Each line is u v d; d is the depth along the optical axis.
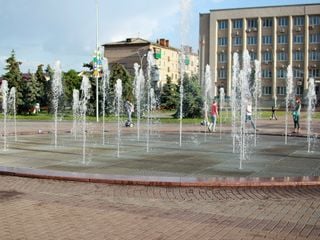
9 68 51.12
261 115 48.44
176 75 99.06
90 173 9.84
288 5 75.00
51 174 9.47
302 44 74.56
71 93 55.75
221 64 79.81
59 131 23.38
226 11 79.06
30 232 5.84
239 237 5.67
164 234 5.78
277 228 6.08
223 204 7.41
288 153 14.14
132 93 44.50
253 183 8.70
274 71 76.31
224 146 16.27
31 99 51.41
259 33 77.00
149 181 8.82
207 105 37.72
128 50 92.94
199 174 10.02
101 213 6.81
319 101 72.12
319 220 6.47
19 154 13.46
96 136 20.62
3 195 7.97
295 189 8.56
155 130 25.03
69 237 5.64
